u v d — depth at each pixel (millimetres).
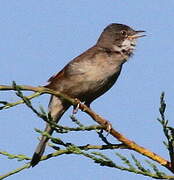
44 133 7555
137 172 7145
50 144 8008
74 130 7637
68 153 7863
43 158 7922
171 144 7168
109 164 7250
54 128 7570
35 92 7852
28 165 7809
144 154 7691
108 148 7980
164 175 7078
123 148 7930
